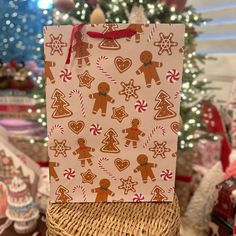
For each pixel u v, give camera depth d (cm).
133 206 89
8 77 167
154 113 81
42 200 120
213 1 188
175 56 77
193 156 133
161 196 90
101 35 74
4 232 112
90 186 89
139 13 116
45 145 139
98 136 83
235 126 139
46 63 76
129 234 79
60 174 87
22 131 153
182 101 130
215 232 111
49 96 79
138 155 86
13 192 110
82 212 87
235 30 173
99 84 78
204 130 147
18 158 127
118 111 81
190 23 131
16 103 163
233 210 101
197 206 124
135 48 76
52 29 74
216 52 188
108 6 128
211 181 124
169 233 81
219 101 167
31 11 186
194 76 135
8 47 191
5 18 187
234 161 122
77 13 128
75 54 76
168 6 122
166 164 87
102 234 79
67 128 82
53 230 83
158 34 75
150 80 78
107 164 86
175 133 83
